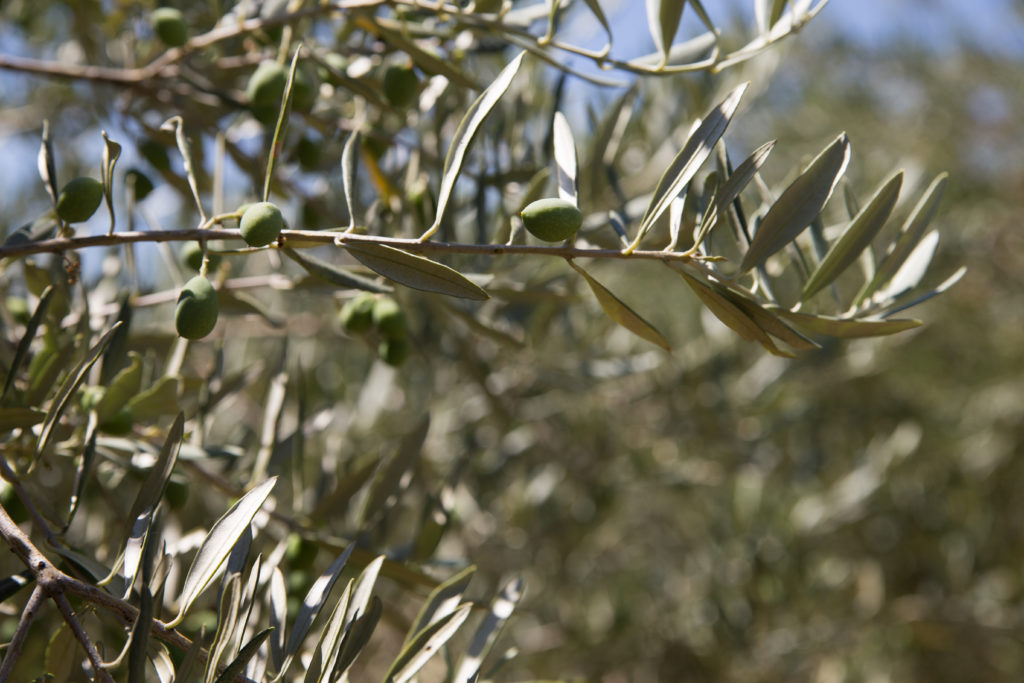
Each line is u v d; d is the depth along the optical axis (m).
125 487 1.02
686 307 1.88
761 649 1.80
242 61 0.91
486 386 1.36
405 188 0.88
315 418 0.90
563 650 1.80
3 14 1.27
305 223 0.91
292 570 0.81
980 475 2.20
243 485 0.84
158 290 1.46
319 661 0.62
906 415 2.14
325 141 0.92
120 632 0.83
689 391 1.66
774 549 1.80
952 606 2.05
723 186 0.61
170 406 0.74
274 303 1.66
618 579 1.94
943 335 2.43
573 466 1.67
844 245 0.63
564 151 0.65
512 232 0.61
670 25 0.71
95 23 1.02
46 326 0.73
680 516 2.10
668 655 1.89
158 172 0.95
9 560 0.95
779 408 1.76
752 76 1.20
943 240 2.47
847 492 1.88
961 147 2.70
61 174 1.55
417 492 1.38
